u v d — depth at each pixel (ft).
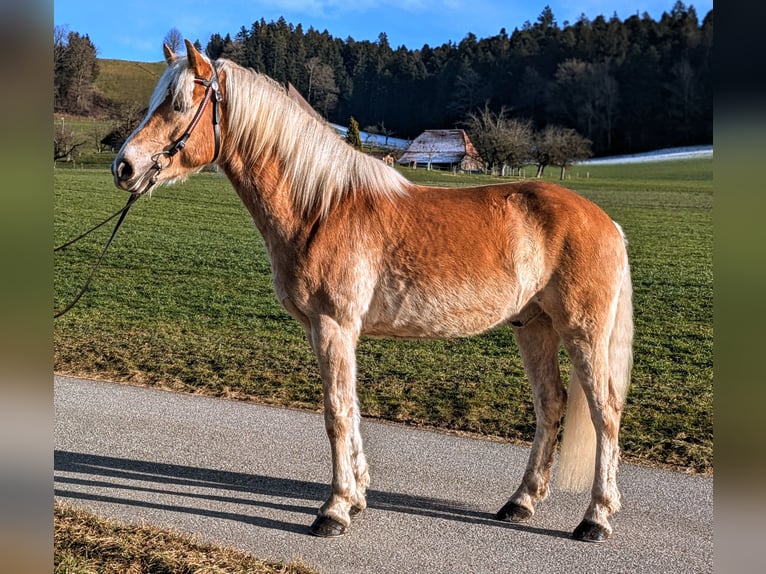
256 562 11.28
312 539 12.55
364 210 12.85
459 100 249.96
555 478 16.24
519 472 16.03
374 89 257.34
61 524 12.25
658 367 26.73
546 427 13.83
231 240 60.95
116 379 23.58
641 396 22.49
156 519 13.12
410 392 22.58
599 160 219.61
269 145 12.90
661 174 179.22
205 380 23.53
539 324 14.02
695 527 13.24
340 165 12.94
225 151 13.23
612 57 242.78
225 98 13.06
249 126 12.92
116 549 11.40
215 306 38.01
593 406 12.87
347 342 12.66
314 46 237.25
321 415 20.13
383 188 13.08
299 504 14.12
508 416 20.10
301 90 224.53
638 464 16.51
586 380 12.87
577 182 152.87
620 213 86.53
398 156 180.24
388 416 20.12
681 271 49.19
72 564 10.73
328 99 231.71
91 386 22.57
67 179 97.86
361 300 12.67
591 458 13.32
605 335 12.93
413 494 14.73
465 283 12.64
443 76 255.09
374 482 15.29
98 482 14.87
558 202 13.15
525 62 252.21
